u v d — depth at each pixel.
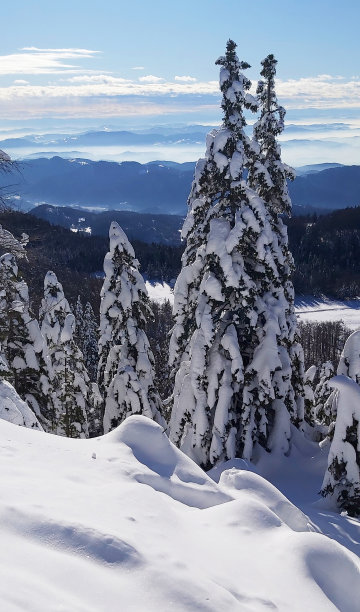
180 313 19.53
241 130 18.38
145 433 8.71
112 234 21.84
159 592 4.36
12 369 21.28
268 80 20.58
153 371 23.25
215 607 4.38
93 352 49.44
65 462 7.41
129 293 21.88
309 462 19.17
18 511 5.07
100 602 3.99
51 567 4.25
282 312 18.86
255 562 5.79
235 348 17.73
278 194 20.56
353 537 13.09
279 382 19.30
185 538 5.85
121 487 6.68
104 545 4.78
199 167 18.69
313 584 5.64
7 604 3.46
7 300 20.06
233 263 17.59
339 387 15.41
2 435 8.02
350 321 129.88
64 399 26.20
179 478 8.04
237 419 18.88
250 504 7.14
